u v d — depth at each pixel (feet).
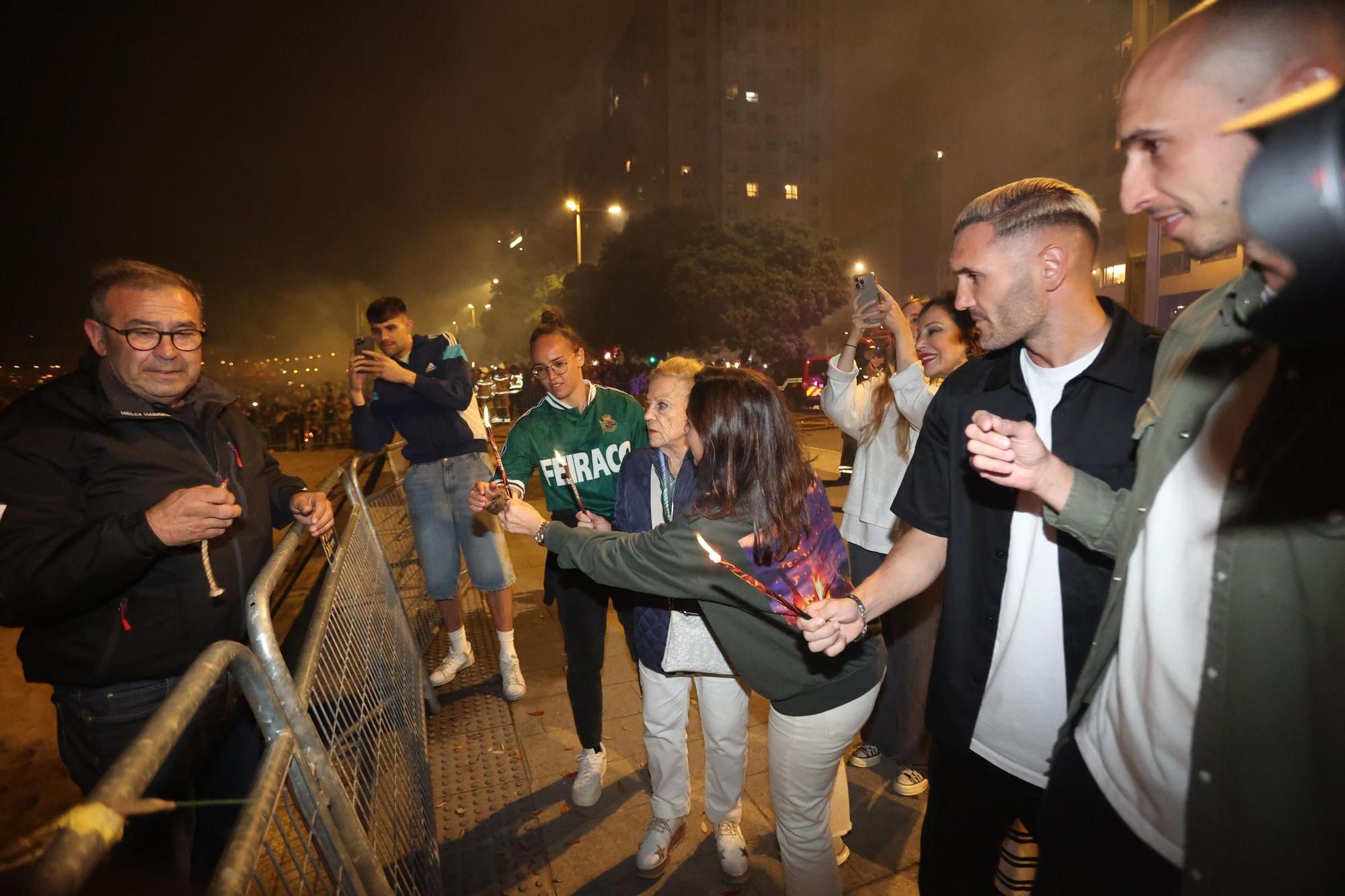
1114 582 4.19
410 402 13.25
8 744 12.03
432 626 16.44
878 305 9.95
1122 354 5.03
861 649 6.63
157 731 3.04
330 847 4.69
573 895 8.35
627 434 10.73
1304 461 3.05
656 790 8.74
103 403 6.52
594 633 9.78
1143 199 3.16
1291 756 3.10
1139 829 4.05
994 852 5.80
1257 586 3.18
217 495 5.77
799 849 6.84
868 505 10.52
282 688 4.84
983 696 5.54
